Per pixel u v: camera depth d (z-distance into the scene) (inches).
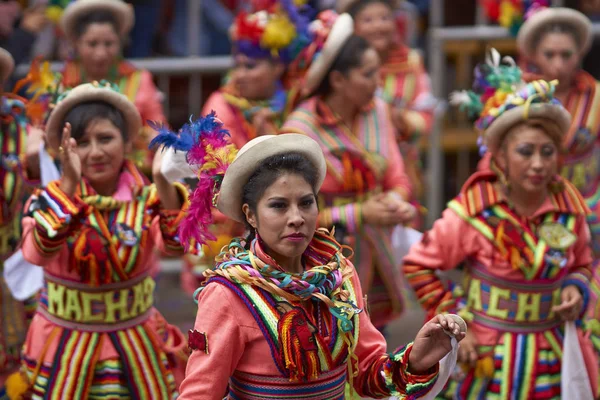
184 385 304.0
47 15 683.4
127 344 410.9
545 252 409.1
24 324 488.1
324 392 304.8
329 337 305.6
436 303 422.0
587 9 734.5
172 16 775.1
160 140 326.0
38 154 454.9
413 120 645.9
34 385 411.8
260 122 586.2
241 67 594.9
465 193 424.2
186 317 650.2
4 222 484.1
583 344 420.8
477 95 433.4
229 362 303.4
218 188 316.8
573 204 422.0
